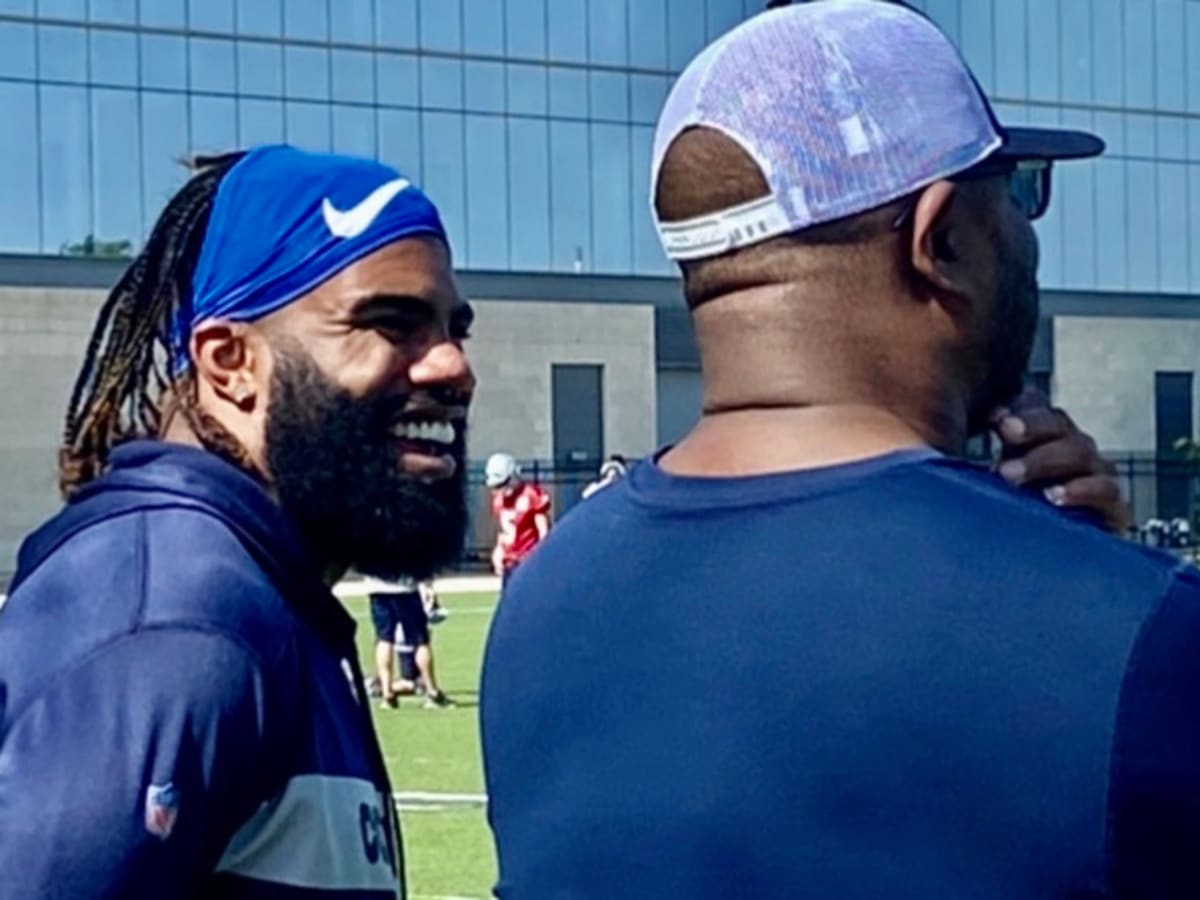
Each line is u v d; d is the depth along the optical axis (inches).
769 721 78.2
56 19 1720.0
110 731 103.7
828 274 84.0
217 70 1797.5
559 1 1962.4
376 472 118.8
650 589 84.0
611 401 1979.6
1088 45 2161.7
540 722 86.0
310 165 121.1
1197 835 73.3
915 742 75.4
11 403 1685.5
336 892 109.7
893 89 83.6
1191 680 73.9
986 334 86.5
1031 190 89.5
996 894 73.8
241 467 119.3
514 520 828.6
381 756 119.3
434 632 1030.4
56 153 1721.2
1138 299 2180.1
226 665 106.0
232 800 106.0
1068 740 73.5
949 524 78.5
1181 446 2194.9
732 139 84.0
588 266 1975.9
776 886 77.1
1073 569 75.8
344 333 119.1
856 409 83.9
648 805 80.7
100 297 1721.2
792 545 80.7
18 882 101.5
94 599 107.7
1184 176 2209.6
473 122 1927.9
